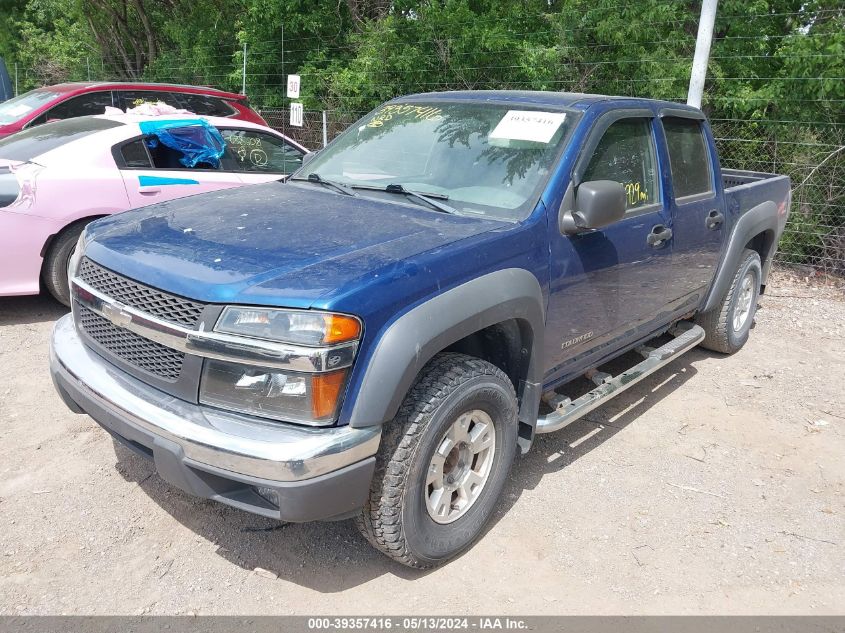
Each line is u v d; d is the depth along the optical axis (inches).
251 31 542.3
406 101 172.9
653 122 167.0
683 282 180.2
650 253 160.1
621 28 372.5
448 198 138.6
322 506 99.4
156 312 106.2
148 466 146.3
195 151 248.4
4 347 200.1
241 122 271.0
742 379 208.2
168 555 121.8
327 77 498.3
